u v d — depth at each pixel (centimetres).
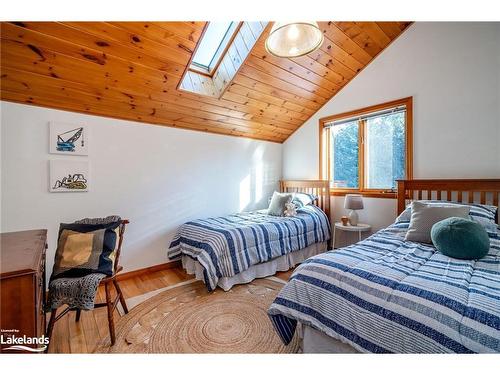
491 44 228
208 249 237
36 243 139
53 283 151
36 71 198
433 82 263
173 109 287
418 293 106
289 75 295
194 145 338
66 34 182
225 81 280
